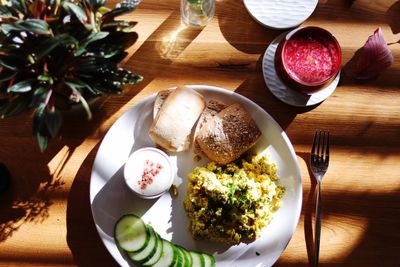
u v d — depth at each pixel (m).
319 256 0.62
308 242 0.62
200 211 0.59
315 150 0.64
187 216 0.61
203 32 0.65
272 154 0.62
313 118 0.64
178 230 0.61
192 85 0.62
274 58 0.63
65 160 0.62
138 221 0.60
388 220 0.63
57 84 0.51
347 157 0.64
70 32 0.50
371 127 0.65
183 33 0.64
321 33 0.60
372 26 0.65
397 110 0.65
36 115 0.49
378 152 0.64
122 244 0.59
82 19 0.48
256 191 0.60
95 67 0.50
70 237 0.61
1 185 0.60
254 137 0.60
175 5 0.65
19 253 0.61
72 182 0.62
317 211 0.61
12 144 0.62
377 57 0.63
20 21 0.46
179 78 0.64
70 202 0.62
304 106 0.64
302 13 0.64
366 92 0.65
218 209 0.60
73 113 0.61
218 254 0.61
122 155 0.61
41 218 0.61
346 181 0.64
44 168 0.62
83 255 0.61
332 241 0.63
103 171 0.60
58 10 0.50
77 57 0.50
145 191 0.59
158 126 0.59
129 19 0.64
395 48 0.65
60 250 0.61
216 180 0.60
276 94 0.63
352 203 0.63
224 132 0.60
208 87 0.61
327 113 0.64
